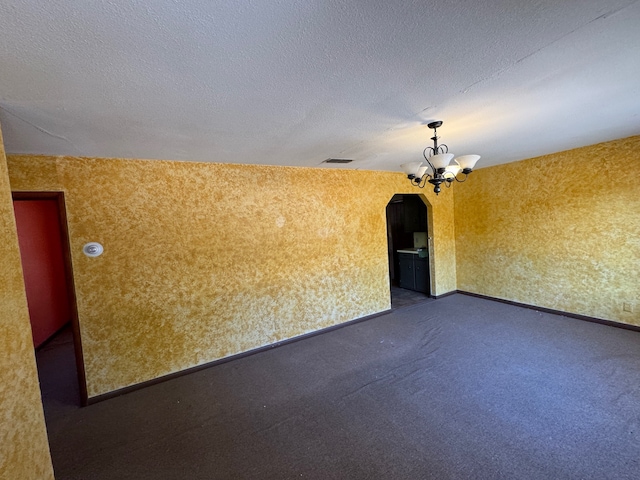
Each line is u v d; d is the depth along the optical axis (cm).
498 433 209
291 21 111
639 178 341
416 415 234
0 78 137
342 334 407
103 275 278
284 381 296
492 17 116
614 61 155
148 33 112
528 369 289
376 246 470
